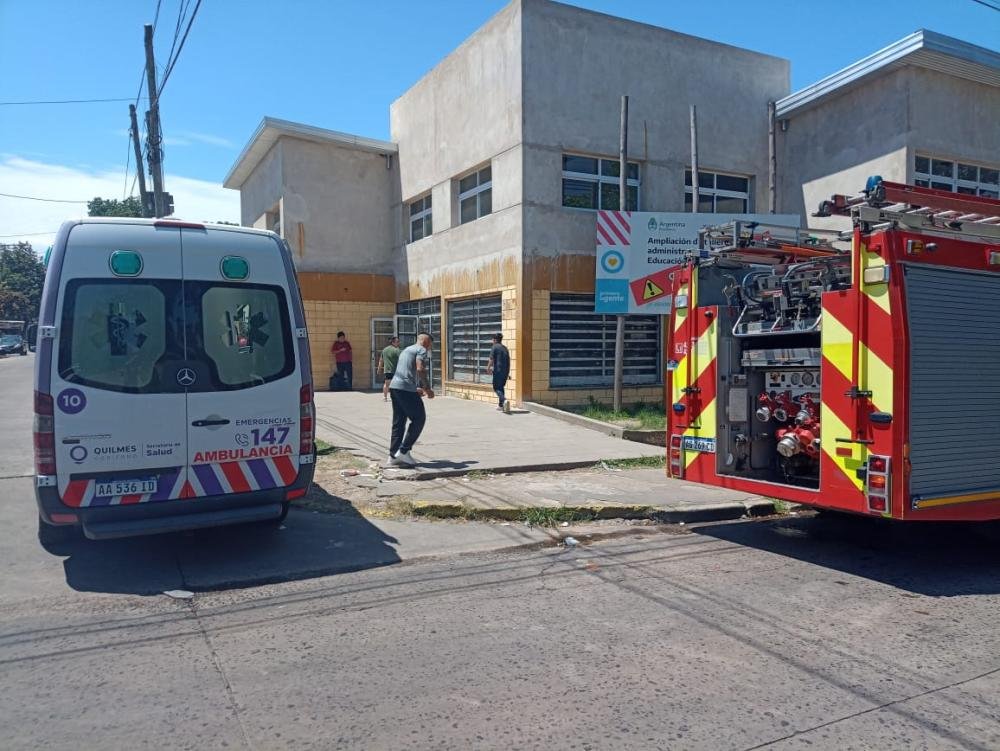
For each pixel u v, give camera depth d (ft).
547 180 50.26
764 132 58.44
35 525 23.57
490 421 45.39
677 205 54.90
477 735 11.46
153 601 17.47
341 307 69.05
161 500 19.11
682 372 24.39
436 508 25.50
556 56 50.29
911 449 18.30
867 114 52.03
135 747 11.09
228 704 12.43
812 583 19.35
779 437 22.38
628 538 24.04
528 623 16.24
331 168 68.95
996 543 23.53
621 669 13.88
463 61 56.70
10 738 11.33
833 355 19.51
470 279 56.34
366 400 58.54
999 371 20.27
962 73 50.72
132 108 70.54
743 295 23.12
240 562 20.43
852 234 19.45
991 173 55.21
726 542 23.59
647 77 53.57
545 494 28.04
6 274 247.09
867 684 13.34
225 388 19.93
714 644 15.12
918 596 18.35
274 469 20.67
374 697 12.69
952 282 19.30
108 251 18.80
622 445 38.32
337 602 17.56
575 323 51.96
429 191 63.82
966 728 11.82
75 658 14.28
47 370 17.85
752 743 11.29
